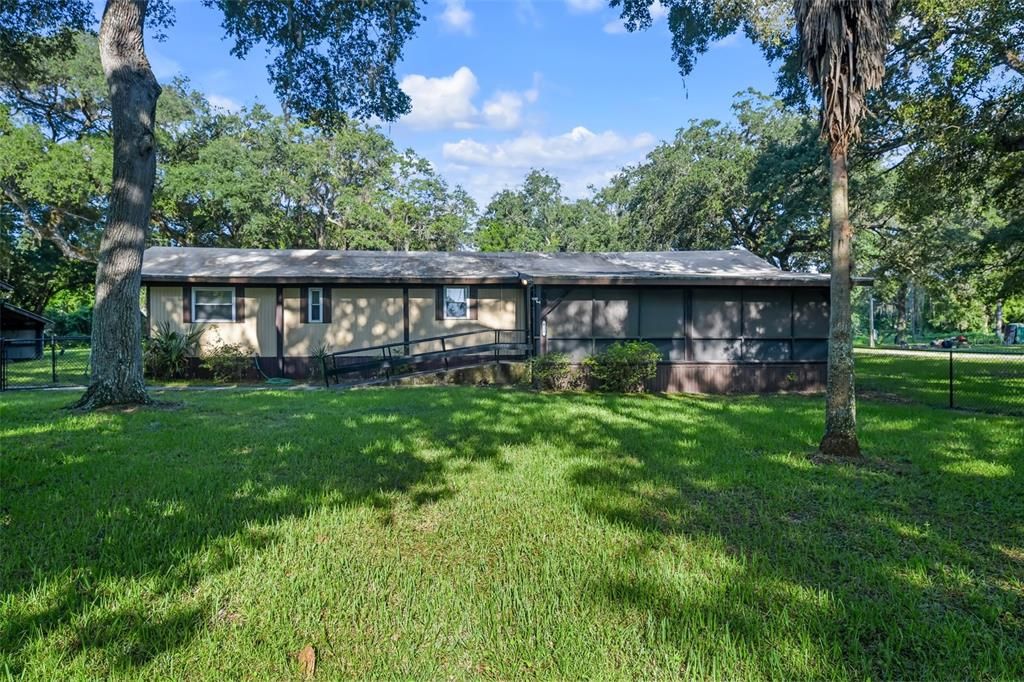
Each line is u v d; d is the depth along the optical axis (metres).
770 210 23.53
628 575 2.91
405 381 13.20
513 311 15.04
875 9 5.53
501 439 6.27
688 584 2.80
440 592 2.72
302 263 15.16
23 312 20.14
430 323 14.78
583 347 12.52
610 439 6.31
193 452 5.45
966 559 3.17
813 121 19.98
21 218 24.91
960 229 21.81
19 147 21.08
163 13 11.28
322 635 2.36
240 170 25.14
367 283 14.16
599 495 4.24
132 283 8.23
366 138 29.84
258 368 14.20
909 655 2.27
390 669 2.14
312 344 14.41
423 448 5.79
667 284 12.00
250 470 4.84
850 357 5.65
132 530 3.44
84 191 22.42
